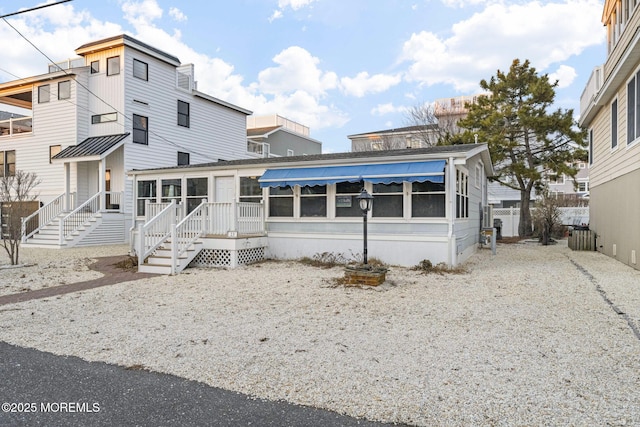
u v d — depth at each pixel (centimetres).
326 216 1207
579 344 465
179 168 1447
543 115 2070
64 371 403
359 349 457
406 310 634
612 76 1083
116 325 563
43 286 880
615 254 1206
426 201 1095
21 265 1187
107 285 879
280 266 1125
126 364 420
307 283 871
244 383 370
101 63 2028
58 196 1964
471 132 2167
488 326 543
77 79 2020
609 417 300
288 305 675
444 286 827
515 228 2375
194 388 362
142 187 1545
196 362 423
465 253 1273
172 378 384
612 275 932
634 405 318
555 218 1959
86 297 753
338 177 1089
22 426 299
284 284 863
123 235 1948
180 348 466
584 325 541
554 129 2073
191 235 1147
